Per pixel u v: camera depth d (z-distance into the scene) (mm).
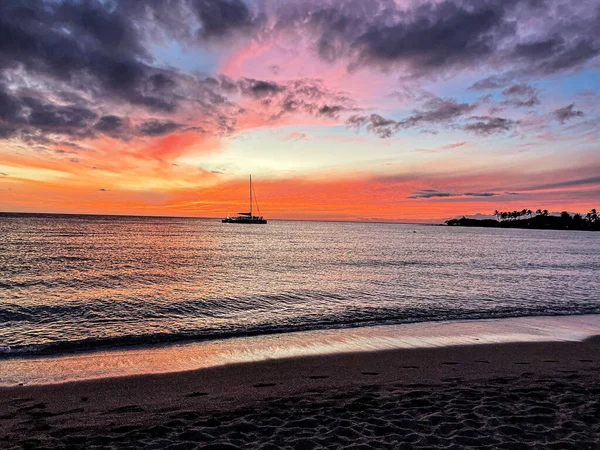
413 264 41312
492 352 11156
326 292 23281
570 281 29484
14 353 11070
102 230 110312
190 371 9398
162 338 12828
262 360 10359
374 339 12695
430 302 20344
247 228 172875
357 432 5629
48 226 122500
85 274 29312
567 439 5359
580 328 14398
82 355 10875
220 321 15703
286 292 23078
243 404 7152
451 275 32469
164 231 119500
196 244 68938
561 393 7414
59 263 35500
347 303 19922
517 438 5398
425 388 8008
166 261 40094
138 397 7621
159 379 8789
